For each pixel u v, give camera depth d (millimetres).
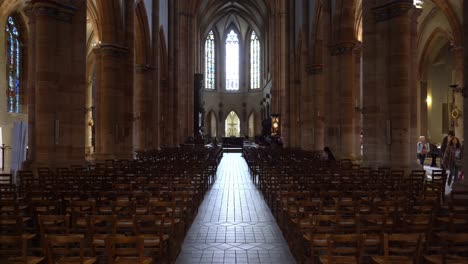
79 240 6613
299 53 43969
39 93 20938
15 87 41188
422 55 45031
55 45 21359
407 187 13500
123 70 29234
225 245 11477
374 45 21234
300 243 9391
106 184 14656
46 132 20953
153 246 8828
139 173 18172
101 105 28438
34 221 10492
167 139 48969
